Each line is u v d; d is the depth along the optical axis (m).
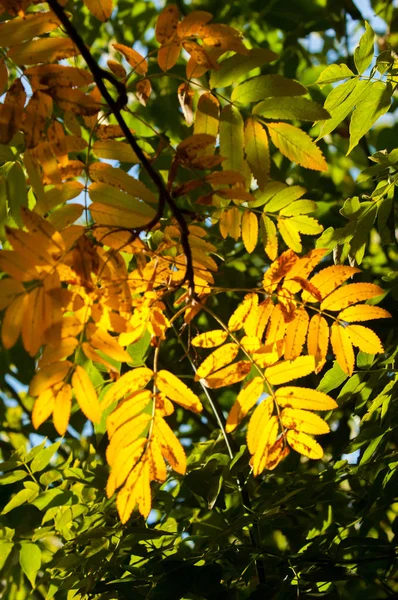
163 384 1.39
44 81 1.34
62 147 1.37
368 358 1.69
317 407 1.41
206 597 1.58
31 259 1.30
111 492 1.38
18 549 1.81
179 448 1.39
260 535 1.72
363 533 1.73
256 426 1.42
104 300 1.34
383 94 1.59
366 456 1.73
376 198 1.70
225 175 1.36
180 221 1.36
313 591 1.62
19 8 1.34
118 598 1.63
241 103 1.38
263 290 1.43
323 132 1.62
